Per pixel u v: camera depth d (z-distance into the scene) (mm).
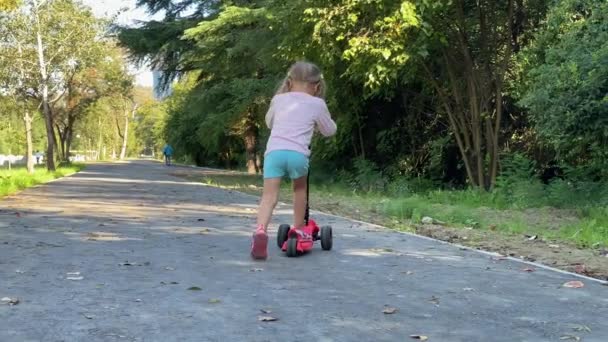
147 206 13086
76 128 70375
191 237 8344
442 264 6652
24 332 4043
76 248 7254
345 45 16453
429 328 4277
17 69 32156
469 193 15586
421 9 14547
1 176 22422
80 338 3939
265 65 24953
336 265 6488
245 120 34969
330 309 4723
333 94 19375
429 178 20031
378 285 5566
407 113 20094
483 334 4160
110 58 41906
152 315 4473
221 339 3975
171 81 33750
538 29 15844
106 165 53219
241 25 26484
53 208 12289
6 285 5289
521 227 9945
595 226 9953
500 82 16500
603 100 10852
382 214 12359
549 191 13812
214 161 55719
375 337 4062
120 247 7387
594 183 13164
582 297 5199
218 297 5023
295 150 6723
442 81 18250
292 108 6840
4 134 67000
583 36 12094
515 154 15641
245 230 9156
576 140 11945
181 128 52812
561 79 11461
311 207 13602
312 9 15703
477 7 16797
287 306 4789
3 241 7723
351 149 22625
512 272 6246
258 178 28656
